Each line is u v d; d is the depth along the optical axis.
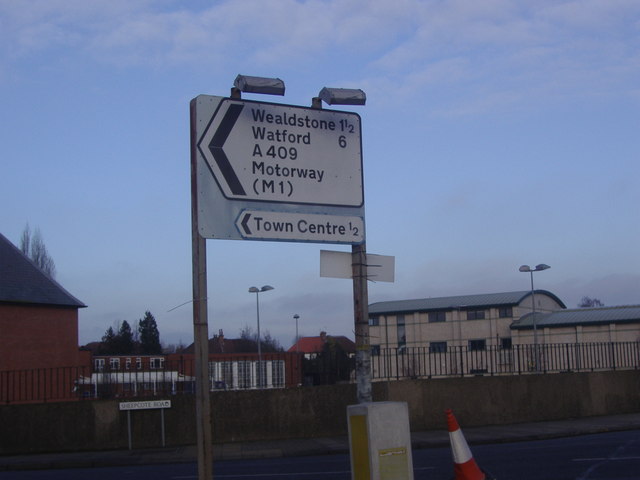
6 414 20.42
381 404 6.38
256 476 13.64
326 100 7.31
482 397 22.58
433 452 16.95
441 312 50.72
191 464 17.31
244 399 21.00
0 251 32.44
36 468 18.00
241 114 6.93
